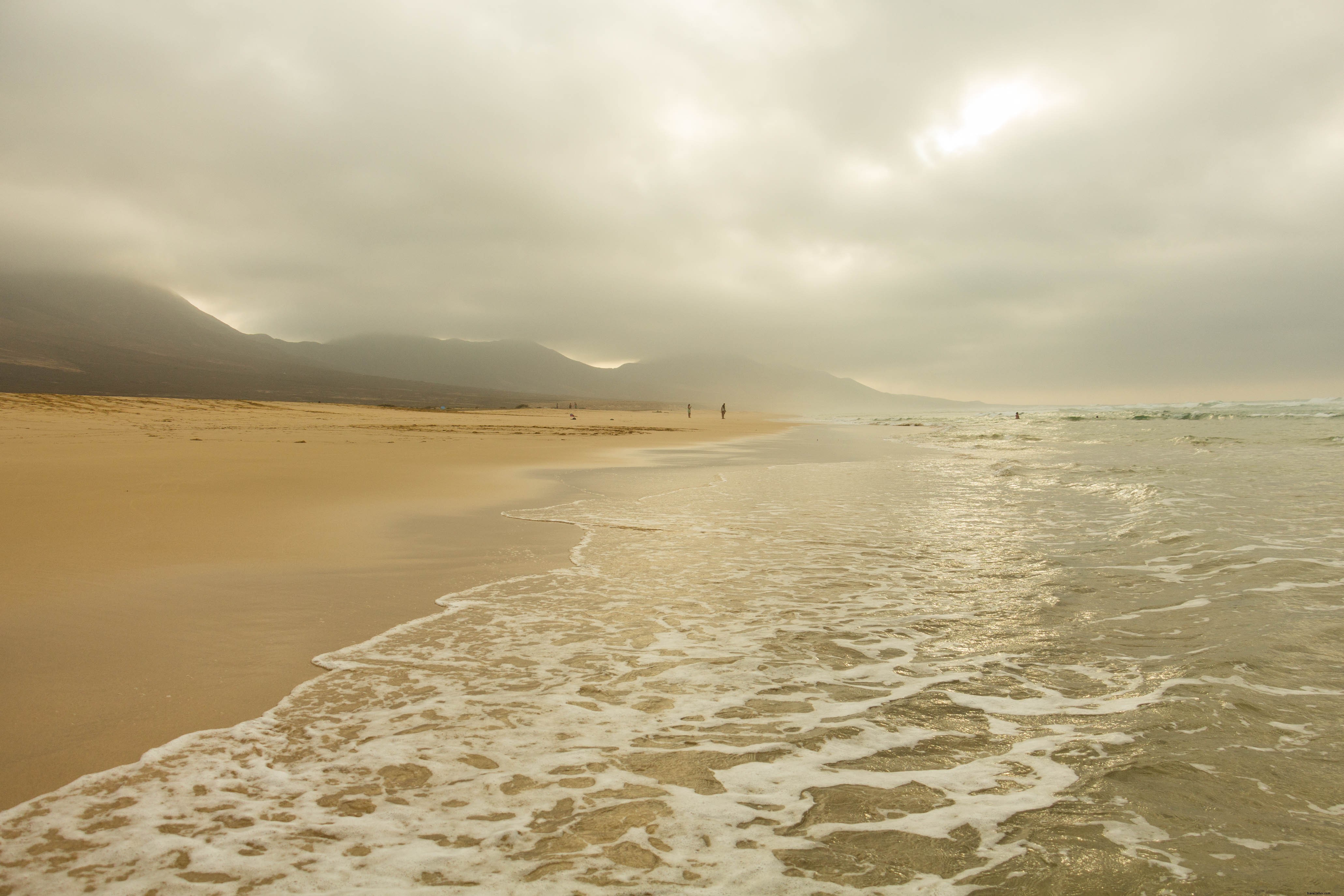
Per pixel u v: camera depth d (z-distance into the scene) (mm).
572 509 11484
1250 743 3492
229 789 3117
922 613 5895
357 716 3893
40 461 14953
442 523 9906
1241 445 23031
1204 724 3713
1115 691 4219
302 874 2551
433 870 2586
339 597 6203
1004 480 15164
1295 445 22578
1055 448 25109
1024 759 3430
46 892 2420
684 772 3330
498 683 4402
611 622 5672
